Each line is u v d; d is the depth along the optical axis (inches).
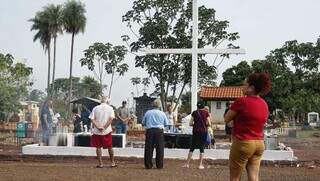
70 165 612.1
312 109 2945.4
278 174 557.6
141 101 1528.1
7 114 1902.1
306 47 3309.5
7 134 1238.9
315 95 3029.0
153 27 1747.0
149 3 1745.8
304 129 2314.2
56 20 2746.1
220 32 1711.4
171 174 529.3
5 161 672.4
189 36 1777.8
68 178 483.2
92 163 642.2
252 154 265.7
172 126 823.7
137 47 1811.0
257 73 274.1
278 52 3361.2
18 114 2053.4
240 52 880.3
